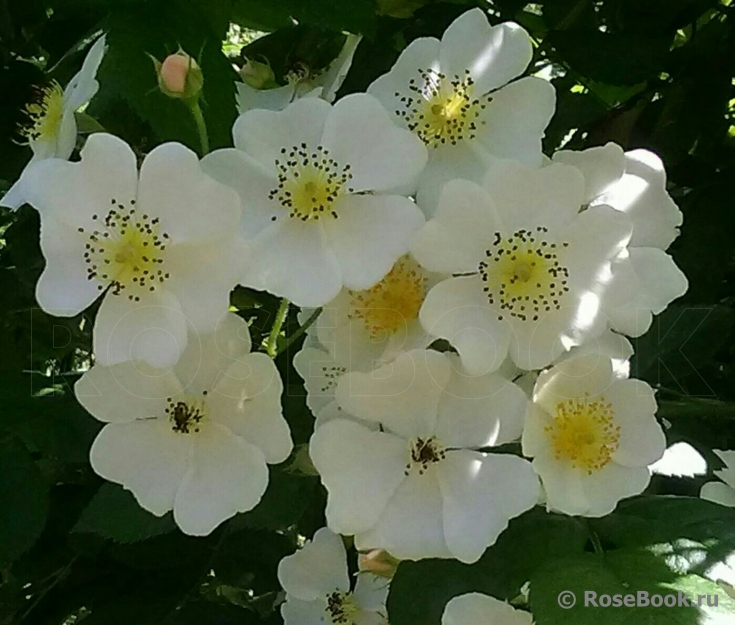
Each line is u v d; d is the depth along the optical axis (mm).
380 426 283
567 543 283
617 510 293
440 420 279
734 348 399
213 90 290
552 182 271
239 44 436
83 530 297
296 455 311
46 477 348
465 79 294
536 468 278
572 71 369
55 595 362
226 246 263
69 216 262
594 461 284
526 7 420
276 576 361
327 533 358
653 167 298
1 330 369
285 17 341
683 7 379
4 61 354
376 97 296
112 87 285
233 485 283
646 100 409
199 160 278
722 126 411
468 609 276
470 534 271
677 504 290
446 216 269
